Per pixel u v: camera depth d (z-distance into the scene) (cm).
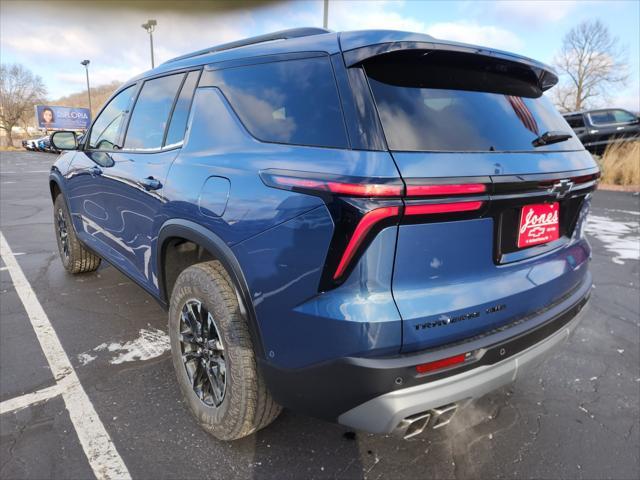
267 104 182
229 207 175
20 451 195
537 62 193
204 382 209
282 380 164
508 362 169
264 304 163
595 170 205
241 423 187
